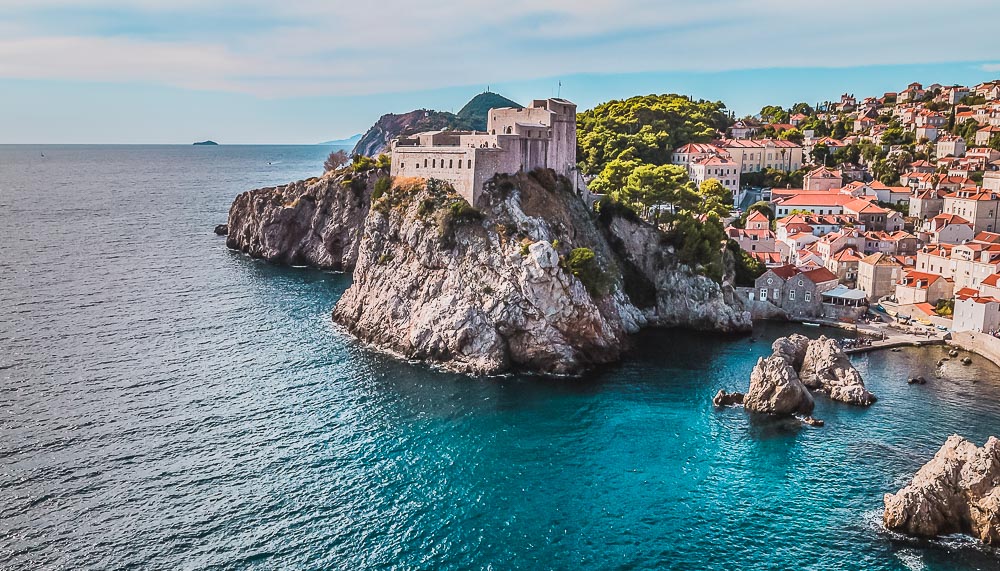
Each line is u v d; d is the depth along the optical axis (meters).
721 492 81.31
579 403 106.06
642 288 153.25
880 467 86.31
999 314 129.25
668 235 156.25
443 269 129.88
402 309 130.12
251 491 79.25
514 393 109.69
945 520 72.88
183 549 68.69
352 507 77.25
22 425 91.50
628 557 69.81
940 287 150.62
